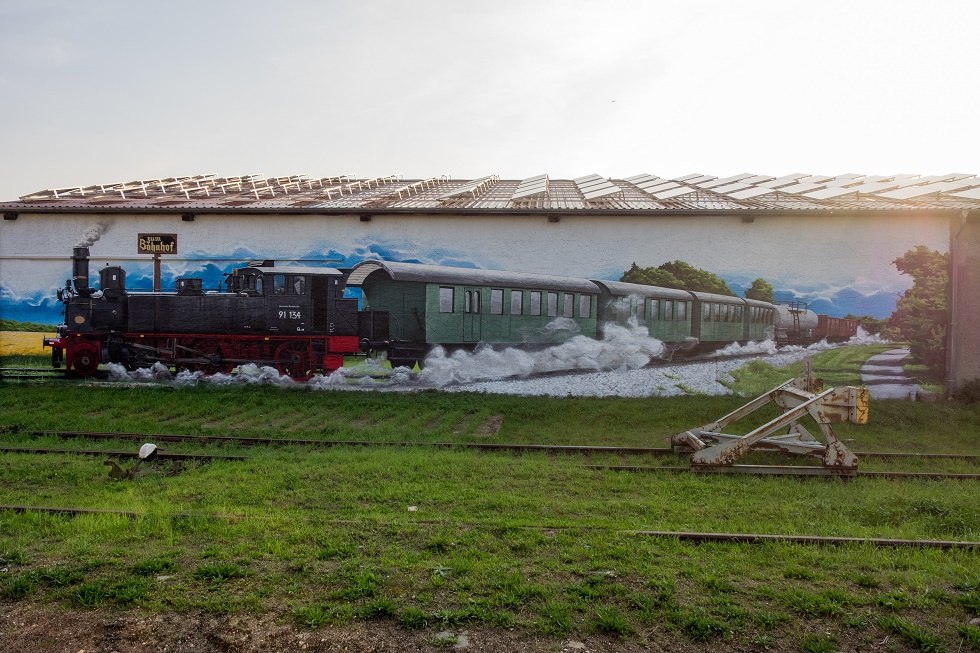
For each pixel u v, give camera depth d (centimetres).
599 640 420
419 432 1149
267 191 1950
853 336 1534
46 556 526
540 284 1595
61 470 843
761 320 1551
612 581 487
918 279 1510
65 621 436
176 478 814
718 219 1568
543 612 445
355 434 1117
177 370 1633
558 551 549
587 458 987
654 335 1576
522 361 1581
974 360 1480
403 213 1625
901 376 1518
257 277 1608
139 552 535
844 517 687
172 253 1691
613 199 1766
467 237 1620
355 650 407
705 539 584
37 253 1723
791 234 1552
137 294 1636
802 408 885
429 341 1560
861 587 489
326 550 534
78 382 1630
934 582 494
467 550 545
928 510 697
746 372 1552
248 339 1605
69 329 1627
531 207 1616
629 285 1582
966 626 429
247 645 413
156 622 433
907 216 1512
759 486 823
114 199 1842
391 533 584
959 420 1320
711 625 429
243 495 736
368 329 1589
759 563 532
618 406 1426
